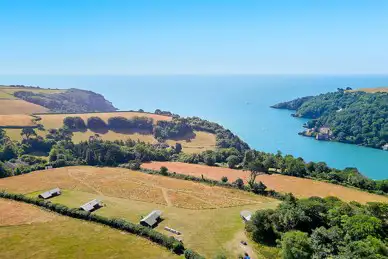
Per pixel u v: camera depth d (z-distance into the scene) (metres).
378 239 52.69
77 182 105.19
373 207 65.62
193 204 84.88
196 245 61.47
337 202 72.50
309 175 113.81
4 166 115.88
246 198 90.25
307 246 52.47
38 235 64.62
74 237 64.12
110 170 122.88
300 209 65.62
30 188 97.62
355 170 119.69
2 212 76.38
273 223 64.62
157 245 61.47
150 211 79.06
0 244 60.41
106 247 60.16
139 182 105.81
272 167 124.50
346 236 55.06
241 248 60.19
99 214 76.19
